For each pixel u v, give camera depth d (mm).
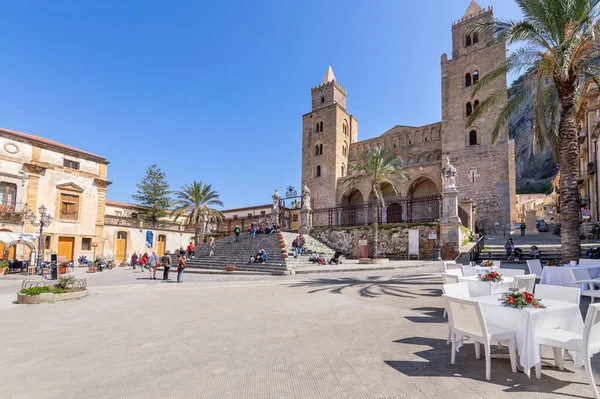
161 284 15266
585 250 18109
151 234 43656
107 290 13586
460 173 40281
